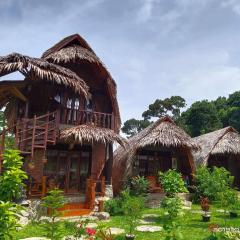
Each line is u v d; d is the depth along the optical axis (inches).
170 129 808.3
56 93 697.6
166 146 829.2
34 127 525.3
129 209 465.7
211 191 615.8
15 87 607.8
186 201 743.7
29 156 563.2
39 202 517.0
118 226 489.7
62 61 679.1
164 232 445.7
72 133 597.6
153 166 877.8
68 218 535.8
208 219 529.7
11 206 241.0
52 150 687.1
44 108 689.0
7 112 755.4
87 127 626.8
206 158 893.2
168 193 583.8
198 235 422.9
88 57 689.6
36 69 554.6
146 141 774.5
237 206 585.0
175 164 917.8
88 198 610.2
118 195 796.0
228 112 1833.2
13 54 556.7
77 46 711.1
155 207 700.0
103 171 716.0
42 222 471.2
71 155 704.4
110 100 733.9
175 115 2192.4
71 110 687.7
